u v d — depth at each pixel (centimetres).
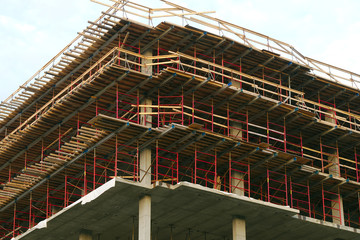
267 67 6397
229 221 5866
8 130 7112
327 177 6247
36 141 6512
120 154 5828
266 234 6144
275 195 6681
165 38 5953
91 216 5762
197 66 6222
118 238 6194
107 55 5653
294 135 6488
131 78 5625
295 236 6200
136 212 5694
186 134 5569
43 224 5894
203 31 5950
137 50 6019
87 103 5931
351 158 6912
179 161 6041
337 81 6694
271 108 6000
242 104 5959
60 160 5938
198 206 5612
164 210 5669
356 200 6694
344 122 6875
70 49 6206
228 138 5653
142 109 5784
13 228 6706
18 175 6881
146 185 5350
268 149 5875
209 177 6247
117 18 5784
